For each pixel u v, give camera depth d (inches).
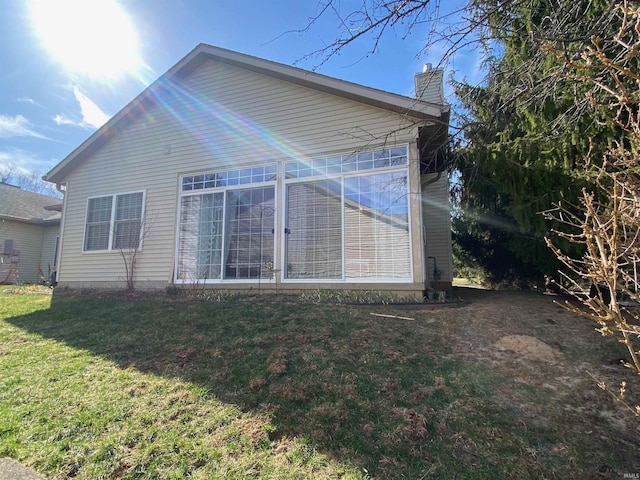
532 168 229.1
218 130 331.3
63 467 92.3
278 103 311.4
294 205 293.6
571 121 170.4
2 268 627.2
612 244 73.9
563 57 85.1
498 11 144.6
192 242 324.8
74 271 373.7
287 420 108.6
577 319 189.8
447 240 379.9
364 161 276.2
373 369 139.5
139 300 283.1
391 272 258.1
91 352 172.2
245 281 298.5
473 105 234.7
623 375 128.4
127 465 92.4
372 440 98.1
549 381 128.2
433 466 88.0
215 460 92.5
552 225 236.2
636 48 73.2
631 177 87.1
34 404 123.2
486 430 101.7
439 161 305.6
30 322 233.1
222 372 142.5
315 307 229.5
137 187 356.5
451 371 137.3
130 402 122.6
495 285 412.5
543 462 89.0
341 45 154.6
